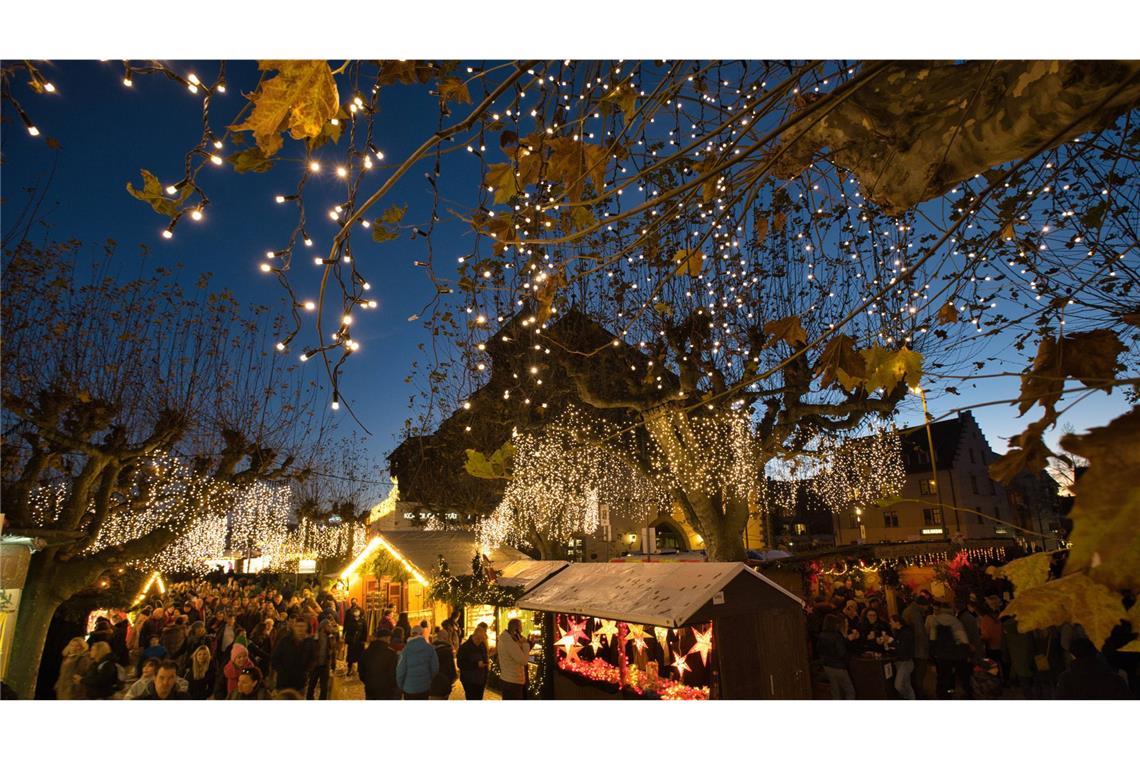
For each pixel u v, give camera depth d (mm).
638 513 26469
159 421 10547
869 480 15875
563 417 16328
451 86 1471
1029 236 1542
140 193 1303
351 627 14430
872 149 1626
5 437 8922
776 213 2193
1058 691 4477
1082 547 448
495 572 12445
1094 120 1166
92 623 12156
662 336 8758
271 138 1075
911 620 9109
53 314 9688
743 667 7496
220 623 12594
